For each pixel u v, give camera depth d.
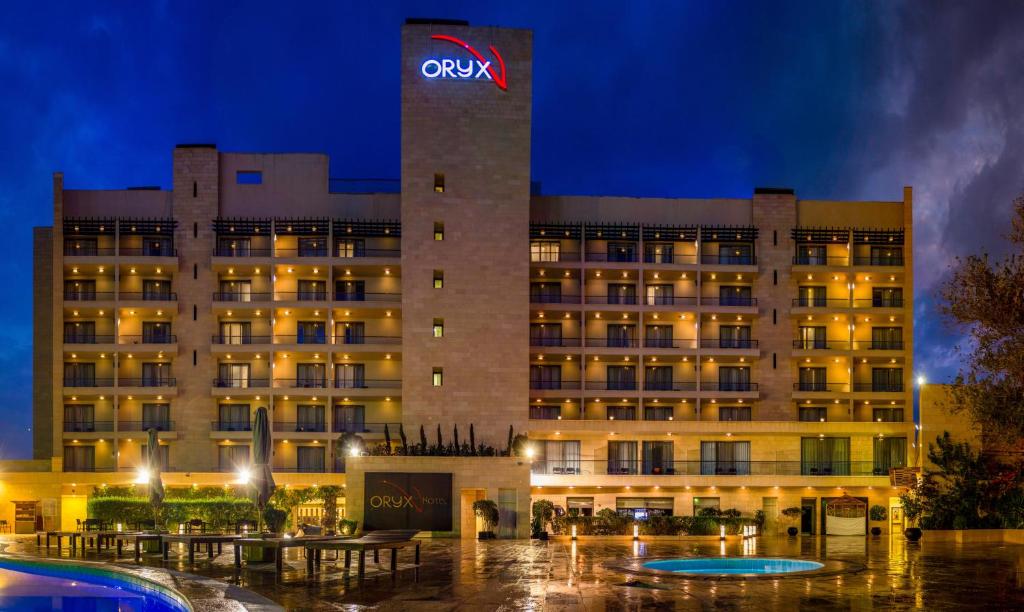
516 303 70.12
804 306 75.50
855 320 76.25
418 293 69.69
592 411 75.38
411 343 69.44
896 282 76.50
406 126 70.50
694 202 76.25
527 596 27.72
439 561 39.22
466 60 71.12
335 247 73.12
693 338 75.94
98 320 73.00
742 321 76.25
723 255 76.38
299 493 63.38
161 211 73.50
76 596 28.89
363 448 67.75
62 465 70.44
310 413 72.88
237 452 72.19
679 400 75.19
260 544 31.80
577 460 70.56
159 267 72.06
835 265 75.31
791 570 39.16
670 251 76.19
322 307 71.31
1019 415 36.56
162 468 71.50
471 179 70.56
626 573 34.25
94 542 49.03
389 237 73.31
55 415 70.38
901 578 33.50
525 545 51.34
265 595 27.11
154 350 71.31
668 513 69.00
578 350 73.56
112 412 71.94
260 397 72.06
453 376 69.25
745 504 69.31
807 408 76.19
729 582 31.80
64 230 71.94
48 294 73.44
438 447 63.75
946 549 48.84
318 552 33.91
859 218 76.81
